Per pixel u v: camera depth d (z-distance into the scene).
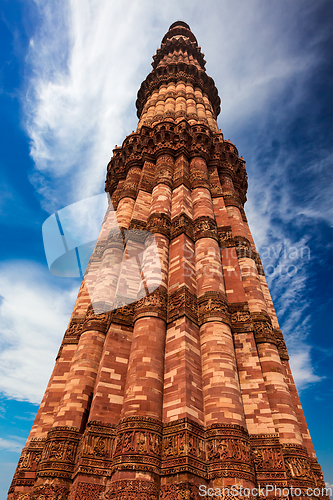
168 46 42.38
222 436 10.24
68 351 15.66
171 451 9.95
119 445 10.07
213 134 27.44
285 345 18.84
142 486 9.09
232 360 12.44
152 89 35.59
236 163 27.53
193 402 10.98
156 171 22.94
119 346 13.36
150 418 10.55
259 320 16.50
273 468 10.77
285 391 13.96
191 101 31.42
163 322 13.64
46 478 10.37
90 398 12.52
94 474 9.93
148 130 26.30
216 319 13.51
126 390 11.49
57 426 11.60
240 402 11.37
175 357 12.25
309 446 15.56
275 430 11.93
